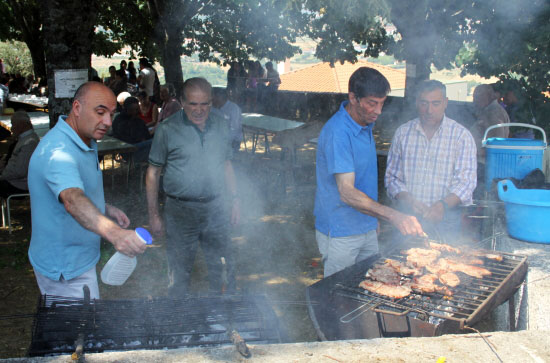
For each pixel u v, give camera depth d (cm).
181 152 356
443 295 257
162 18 1509
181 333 224
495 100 577
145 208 749
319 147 321
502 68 716
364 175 321
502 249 380
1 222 692
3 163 709
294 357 200
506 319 371
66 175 246
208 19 1625
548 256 340
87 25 634
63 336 217
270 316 238
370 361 198
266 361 196
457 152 368
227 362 195
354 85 296
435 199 377
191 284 508
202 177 363
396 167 390
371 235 339
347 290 262
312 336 402
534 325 283
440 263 294
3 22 2220
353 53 953
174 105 910
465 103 1334
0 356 378
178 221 374
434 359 200
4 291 498
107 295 484
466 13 775
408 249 336
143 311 226
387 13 486
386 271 281
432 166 374
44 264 274
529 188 413
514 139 460
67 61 628
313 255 577
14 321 434
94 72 1617
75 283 279
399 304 247
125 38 1945
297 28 1001
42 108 1559
